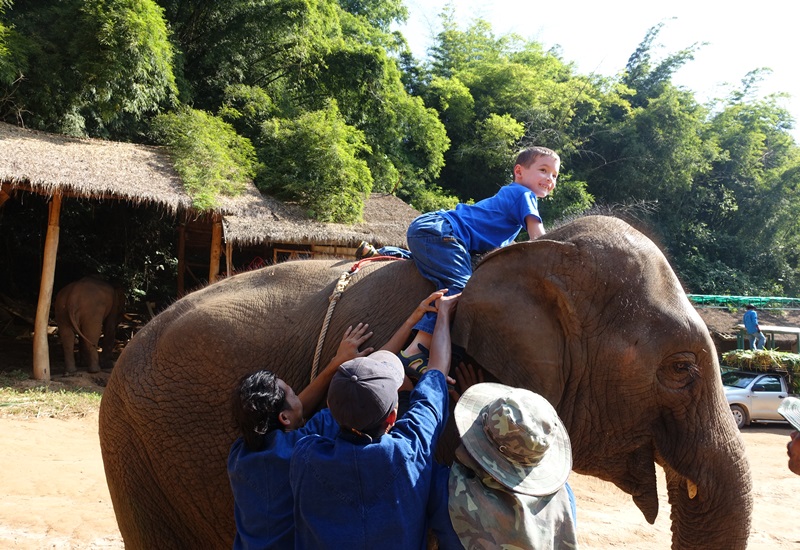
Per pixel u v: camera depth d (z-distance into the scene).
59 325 12.94
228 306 3.09
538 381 2.44
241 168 14.18
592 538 5.89
